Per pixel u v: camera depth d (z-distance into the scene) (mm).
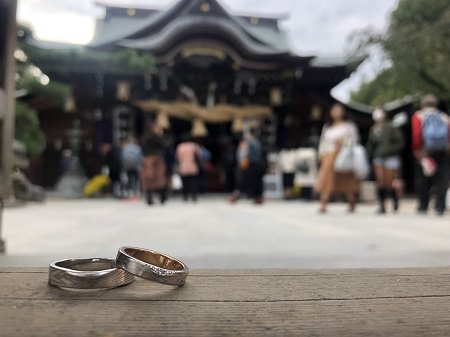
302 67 19281
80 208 8836
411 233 4469
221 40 18375
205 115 19328
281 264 2479
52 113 19375
